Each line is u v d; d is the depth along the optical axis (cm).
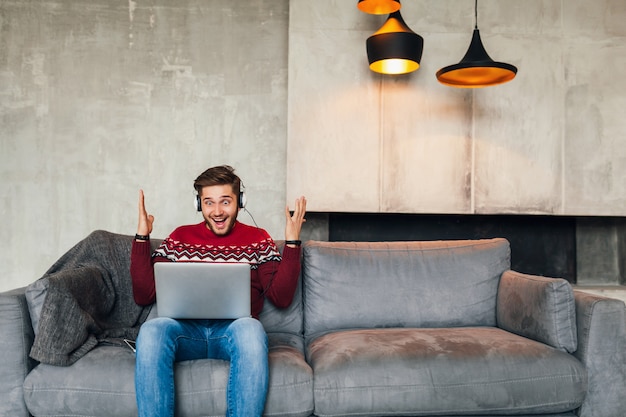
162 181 402
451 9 372
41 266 396
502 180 374
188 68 404
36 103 396
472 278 268
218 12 406
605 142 377
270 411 196
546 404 206
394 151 371
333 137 369
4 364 199
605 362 213
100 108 400
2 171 395
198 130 404
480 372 205
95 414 195
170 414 184
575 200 376
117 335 228
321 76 369
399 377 203
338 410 199
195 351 205
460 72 300
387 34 322
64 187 398
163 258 232
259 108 407
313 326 259
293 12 369
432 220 416
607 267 428
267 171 407
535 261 420
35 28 396
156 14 403
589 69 377
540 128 375
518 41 375
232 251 234
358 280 263
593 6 377
